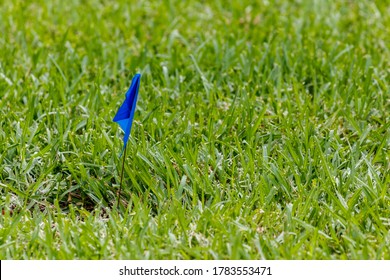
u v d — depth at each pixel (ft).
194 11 25.85
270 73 20.11
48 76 20.22
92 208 15.37
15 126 17.47
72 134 16.71
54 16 24.98
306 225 13.78
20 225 14.20
